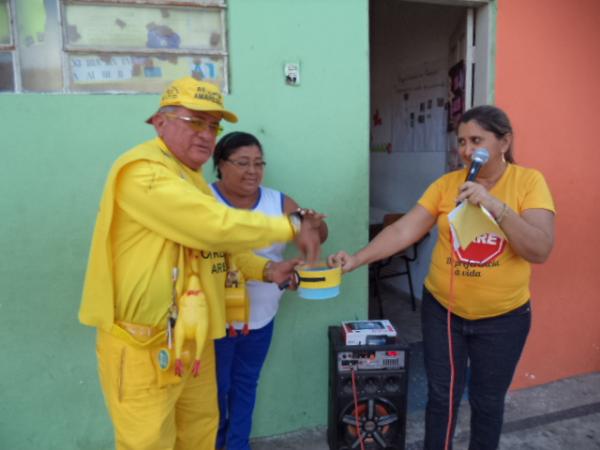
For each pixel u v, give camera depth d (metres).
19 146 2.28
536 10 2.97
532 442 2.76
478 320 2.12
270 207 2.37
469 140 1.99
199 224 1.55
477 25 3.03
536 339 3.29
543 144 3.10
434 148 4.16
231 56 2.49
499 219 1.83
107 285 1.64
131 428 1.66
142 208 1.56
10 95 2.24
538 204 1.95
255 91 2.54
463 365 2.24
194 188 1.60
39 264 2.37
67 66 2.32
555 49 3.04
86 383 2.51
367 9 2.63
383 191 5.29
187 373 1.77
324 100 2.64
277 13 2.52
